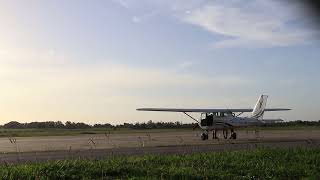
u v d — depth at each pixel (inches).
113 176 630.5
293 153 897.5
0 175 596.4
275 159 813.9
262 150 938.7
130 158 810.2
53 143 1662.2
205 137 1807.3
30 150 1214.9
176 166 722.8
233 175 642.8
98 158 869.2
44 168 650.2
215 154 879.1
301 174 660.7
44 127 5526.6
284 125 4269.2
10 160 909.8
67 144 1557.6
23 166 681.6
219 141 1594.5
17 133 3821.4
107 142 1664.6
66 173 628.4
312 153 900.6
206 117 1786.4
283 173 664.4
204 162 756.6
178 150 1110.4
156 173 640.4
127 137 2214.6
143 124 4822.8
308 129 3538.4
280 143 1386.6
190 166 717.3
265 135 2133.4
